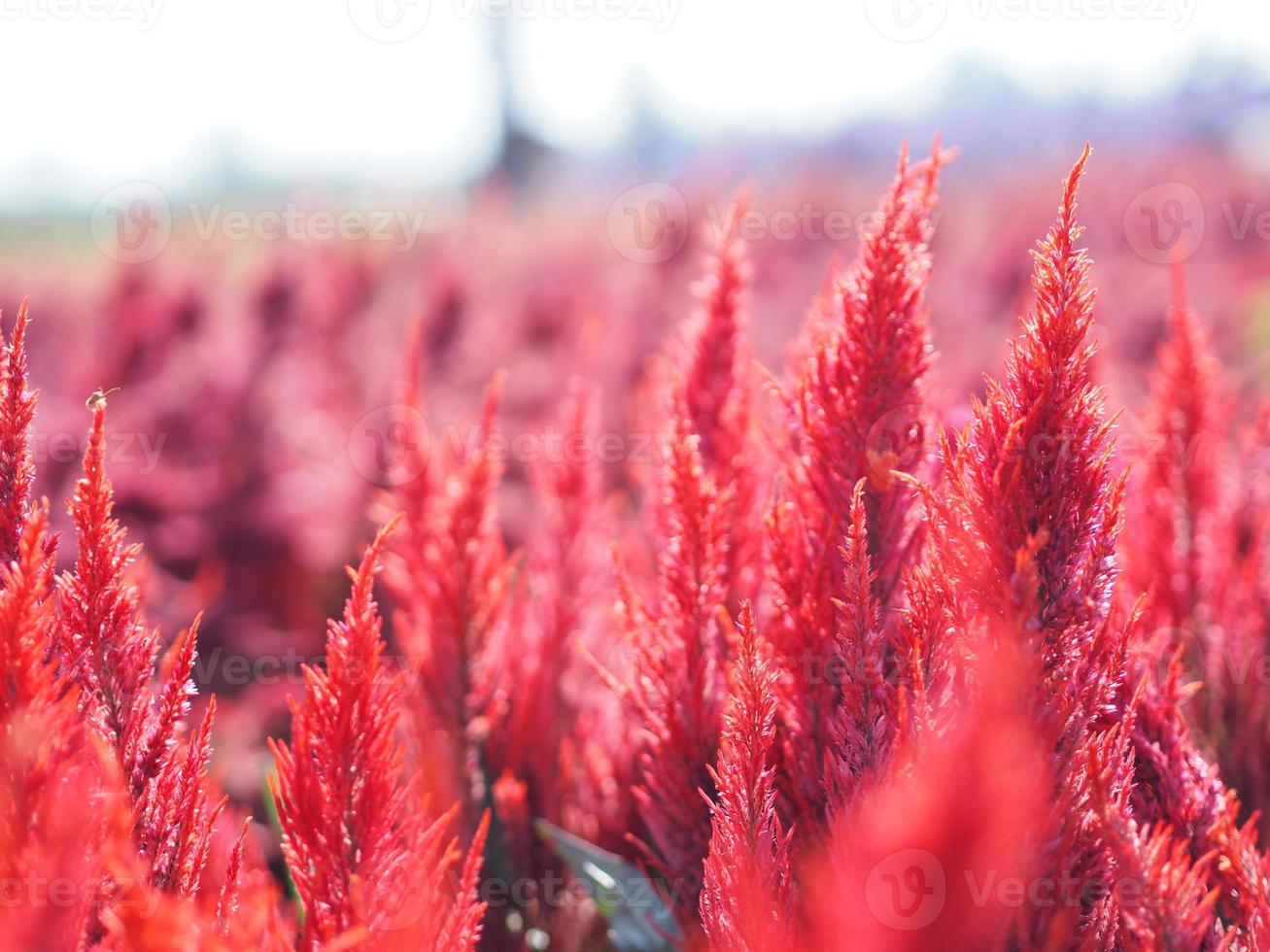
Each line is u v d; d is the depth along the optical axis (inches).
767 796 22.7
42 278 120.6
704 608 25.4
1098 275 78.2
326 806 22.5
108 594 23.2
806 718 24.3
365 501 53.9
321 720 22.7
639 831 28.0
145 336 69.9
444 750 28.6
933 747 21.5
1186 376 30.1
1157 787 24.2
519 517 50.3
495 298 108.0
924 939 19.6
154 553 53.5
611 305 96.4
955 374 48.3
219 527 54.6
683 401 27.0
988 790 19.7
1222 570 29.4
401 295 97.8
